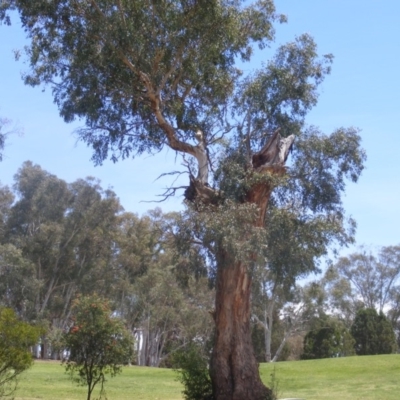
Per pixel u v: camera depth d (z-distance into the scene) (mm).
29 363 15469
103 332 17672
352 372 31594
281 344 58750
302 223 19906
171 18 18312
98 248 57438
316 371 32562
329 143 21203
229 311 19031
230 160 19875
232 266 19031
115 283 57188
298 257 19500
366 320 63562
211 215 17766
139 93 19766
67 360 18031
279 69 21172
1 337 15070
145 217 58344
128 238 57688
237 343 18922
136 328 62156
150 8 18234
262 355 59844
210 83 20609
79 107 19438
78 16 18562
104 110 20109
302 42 21297
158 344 63281
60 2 18344
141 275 57844
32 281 53219
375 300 75125
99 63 18875
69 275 56875
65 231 56719
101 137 20453
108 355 17656
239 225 17516
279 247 19312
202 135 20391
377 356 37375
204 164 19828
